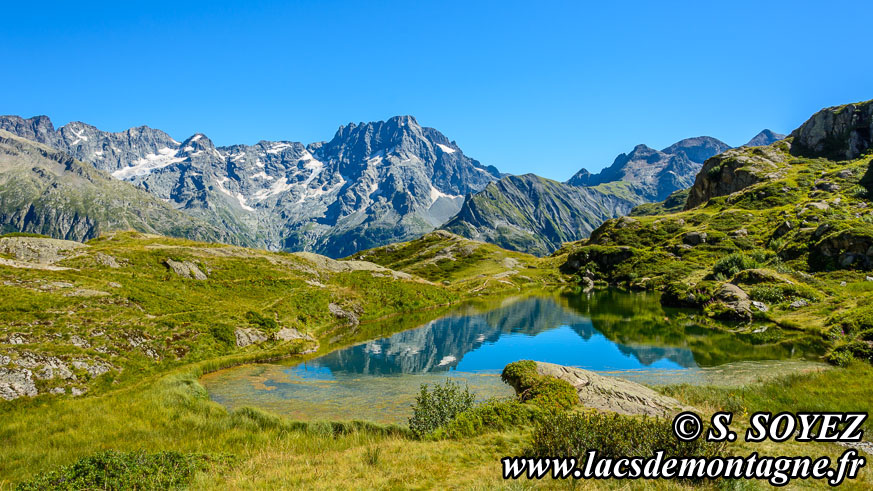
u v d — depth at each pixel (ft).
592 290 409.08
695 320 218.79
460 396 88.99
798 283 225.35
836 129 615.98
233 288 235.20
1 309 125.08
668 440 51.03
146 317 154.92
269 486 49.75
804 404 80.59
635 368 145.28
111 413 93.56
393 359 172.65
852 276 241.35
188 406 101.19
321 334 218.59
